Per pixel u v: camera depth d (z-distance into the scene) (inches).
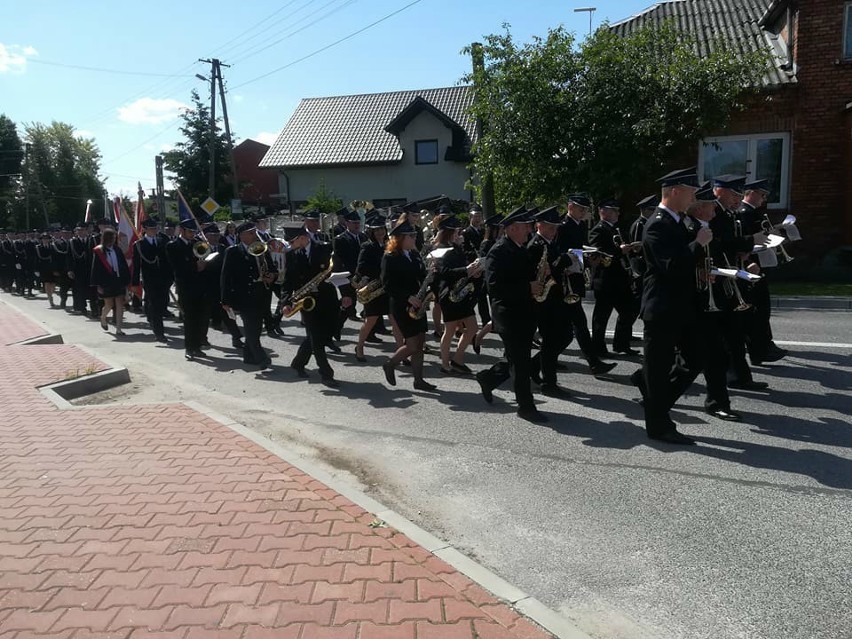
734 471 199.3
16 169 2748.5
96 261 488.1
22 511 173.0
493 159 603.5
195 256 393.4
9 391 301.3
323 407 285.3
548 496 187.6
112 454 215.5
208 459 210.1
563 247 306.3
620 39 566.6
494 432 243.1
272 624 123.6
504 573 149.9
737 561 150.5
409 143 1354.6
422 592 134.4
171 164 1749.5
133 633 121.7
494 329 257.1
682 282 217.9
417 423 257.6
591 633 128.3
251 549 151.6
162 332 464.8
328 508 173.3
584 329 307.0
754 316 298.8
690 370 224.1
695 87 538.9
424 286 295.3
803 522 166.9
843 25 577.9
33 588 137.0
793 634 125.3
